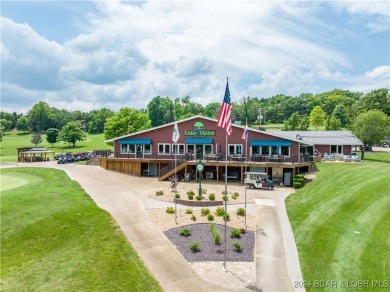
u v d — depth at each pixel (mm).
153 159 41844
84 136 107750
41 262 16594
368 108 88188
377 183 29625
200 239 19500
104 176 39438
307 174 39000
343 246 18078
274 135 40219
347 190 28875
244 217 23719
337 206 25078
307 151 50969
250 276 15250
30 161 59625
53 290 13875
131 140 44656
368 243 18359
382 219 21812
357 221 21797
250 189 33719
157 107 141250
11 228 20109
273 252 17844
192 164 38562
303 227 21406
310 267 16031
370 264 15992
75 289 13891
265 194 31234
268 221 22859
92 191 30312
